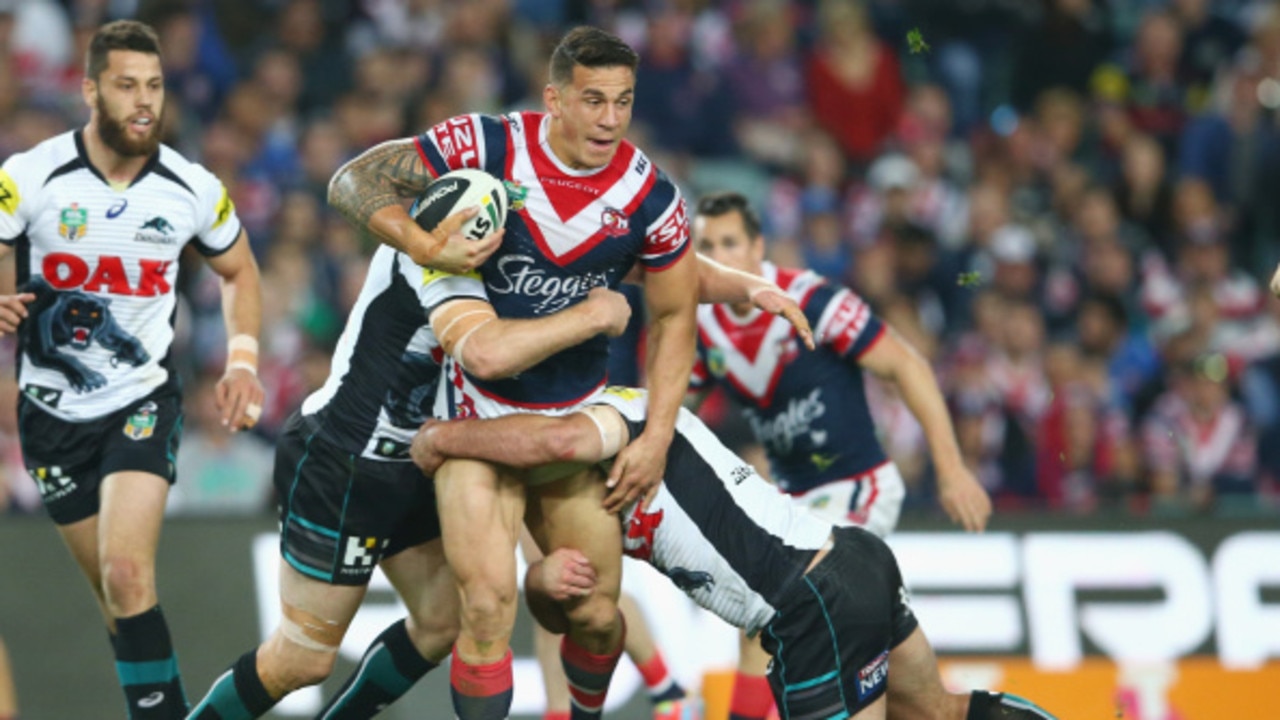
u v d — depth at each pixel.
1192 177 47.53
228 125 42.69
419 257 17.92
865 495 24.48
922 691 20.73
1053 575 29.86
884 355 23.98
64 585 28.20
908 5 50.00
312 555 20.50
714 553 19.53
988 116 49.38
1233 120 47.47
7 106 41.25
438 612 20.97
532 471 18.98
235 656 28.06
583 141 18.17
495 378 18.12
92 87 20.78
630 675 28.31
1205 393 38.69
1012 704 20.81
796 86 47.81
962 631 29.36
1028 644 29.41
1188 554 30.16
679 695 25.45
